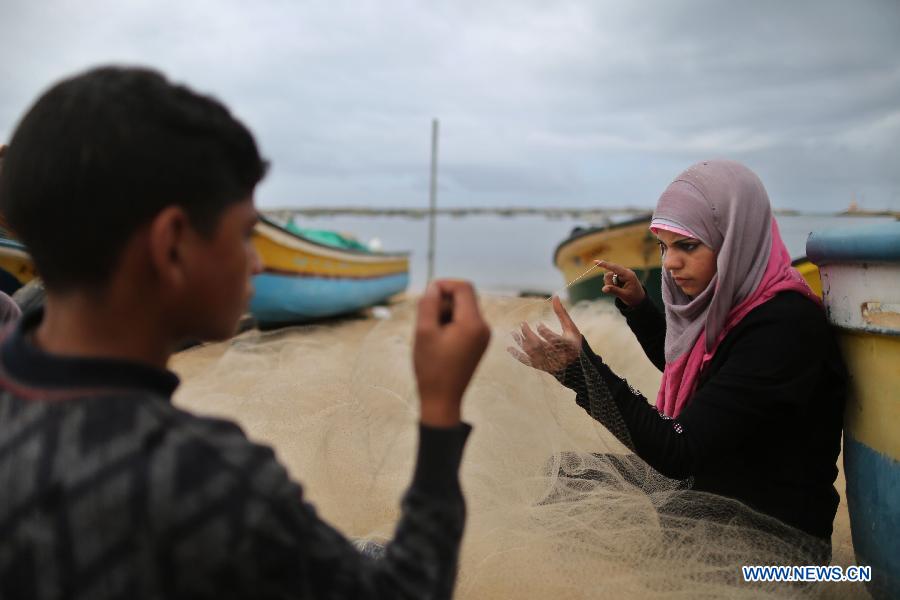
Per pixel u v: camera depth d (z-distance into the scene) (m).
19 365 0.88
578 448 2.54
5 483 0.81
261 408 2.93
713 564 2.02
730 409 1.95
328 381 3.14
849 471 2.07
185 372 4.41
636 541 2.08
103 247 0.86
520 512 2.19
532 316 2.76
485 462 2.38
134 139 0.84
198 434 0.84
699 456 1.95
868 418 1.93
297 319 10.27
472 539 2.12
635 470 2.33
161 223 0.86
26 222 0.87
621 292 2.71
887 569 1.92
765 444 2.06
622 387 2.07
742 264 2.07
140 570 0.80
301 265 9.55
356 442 2.59
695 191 2.15
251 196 0.99
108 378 0.86
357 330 8.43
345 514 2.43
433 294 1.06
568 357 2.11
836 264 1.97
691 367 2.21
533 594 1.98
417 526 0.97
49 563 0.80
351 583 0.90
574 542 2.09
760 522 2.04
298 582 0.86
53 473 0.80
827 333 2.01
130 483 0.80
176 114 0.87
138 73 0.91
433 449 1.00
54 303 0.90
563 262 9.77
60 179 0.84
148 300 0.90
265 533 0.82
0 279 3.78
